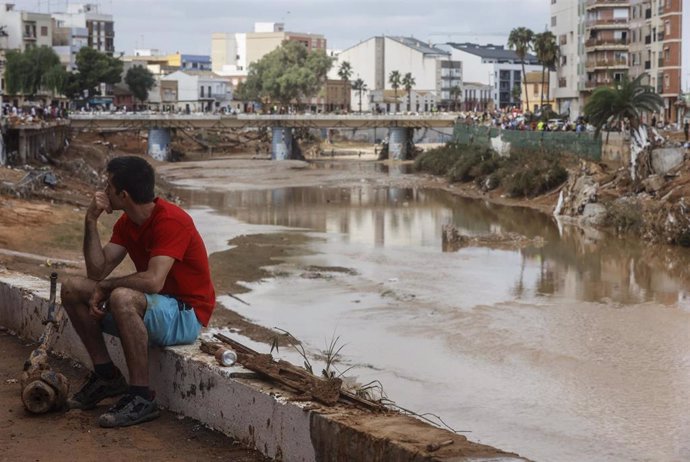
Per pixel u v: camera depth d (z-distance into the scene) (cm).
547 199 6500
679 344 2544
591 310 2992
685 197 5059
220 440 722
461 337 2592
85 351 930
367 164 10969
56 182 5116
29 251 3278
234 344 797
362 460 597
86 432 739
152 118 10956
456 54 19950
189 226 775
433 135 15038
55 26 15138
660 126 8269
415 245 4491
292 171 9738
